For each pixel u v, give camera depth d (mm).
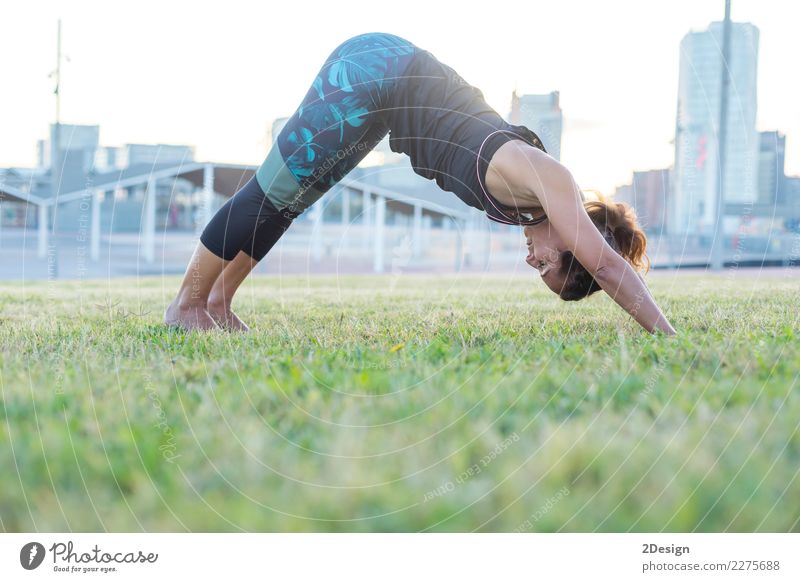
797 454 1173
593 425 1298
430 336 2365
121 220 16828
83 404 1474
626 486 1081
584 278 2439
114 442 1250
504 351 2000
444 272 11008
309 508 1052
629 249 2494
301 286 6258
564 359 1876
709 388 1518
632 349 1927
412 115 2508
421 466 1157
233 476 1126
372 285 6480
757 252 11070
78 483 1096
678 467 1122
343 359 1950
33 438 1252
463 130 2402
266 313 3311
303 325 2766
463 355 1954
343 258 14734
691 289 4570
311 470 1147
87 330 2553
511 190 2314
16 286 6262
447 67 2545
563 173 2230
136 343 2223
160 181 13398
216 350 2102
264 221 2615
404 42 2576
